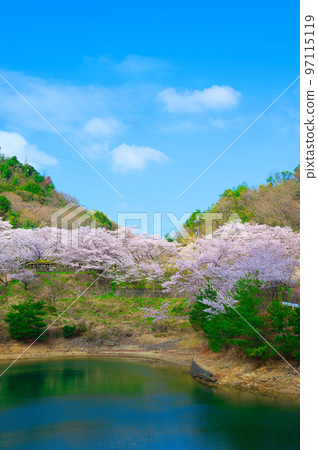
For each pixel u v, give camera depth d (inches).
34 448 904.3
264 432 966.4
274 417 1064.2
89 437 966.4
